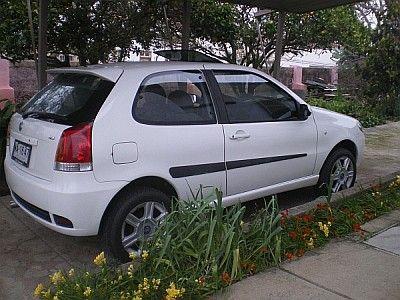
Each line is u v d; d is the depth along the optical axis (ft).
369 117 40.22
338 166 18.60
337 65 57.47
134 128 12.60
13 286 11.74
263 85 16.22
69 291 9.89
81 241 14.49
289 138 16.34
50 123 12.64
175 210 11.98
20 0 26.25
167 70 13.96
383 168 24.26
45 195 11.95
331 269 11.96
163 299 10.03
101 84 12.91
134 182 12.67
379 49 42.83
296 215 14.40
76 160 11.68
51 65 29.50
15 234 14.88
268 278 11.38
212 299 10.36
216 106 14.61
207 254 10.87
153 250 11.00
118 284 10.30
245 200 15.48
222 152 14.42
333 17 40.47
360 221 15.21
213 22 34.83
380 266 12.17
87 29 28.43
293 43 41.47
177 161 13.35
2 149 18.11
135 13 29.37
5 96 28.40
